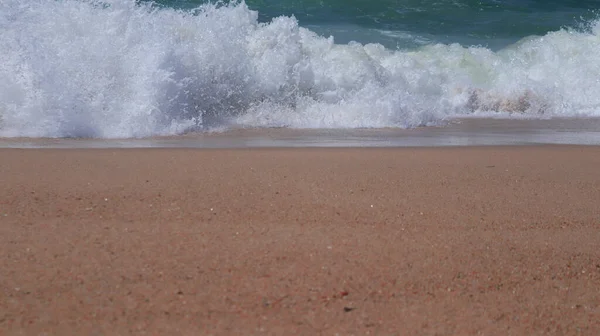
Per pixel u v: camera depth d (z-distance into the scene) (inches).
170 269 96.4
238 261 101.0
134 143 235.8
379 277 97.8
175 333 77.4
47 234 110.7
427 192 155.5
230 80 296.8
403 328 82.6
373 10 603.8
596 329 86.6
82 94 260.2
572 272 105.3
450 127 297.4
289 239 113.1
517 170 189.3
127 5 298.4
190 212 128.5
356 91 326.3
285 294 89.9
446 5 627.8
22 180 154.1
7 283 89.0
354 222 126.3
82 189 145.5
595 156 220.5
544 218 136.8
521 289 97.4
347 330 80.8
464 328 84.0
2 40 268.8
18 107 254.7
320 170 177.3
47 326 77.4
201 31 304.8
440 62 405.1
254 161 189.2
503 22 593.9
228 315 82.7
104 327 77.9
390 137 263.1
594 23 503.2
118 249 104.0
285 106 305.3
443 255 109.0
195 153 203.0
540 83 376.2
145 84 266.8
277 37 326.0
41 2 290.0
